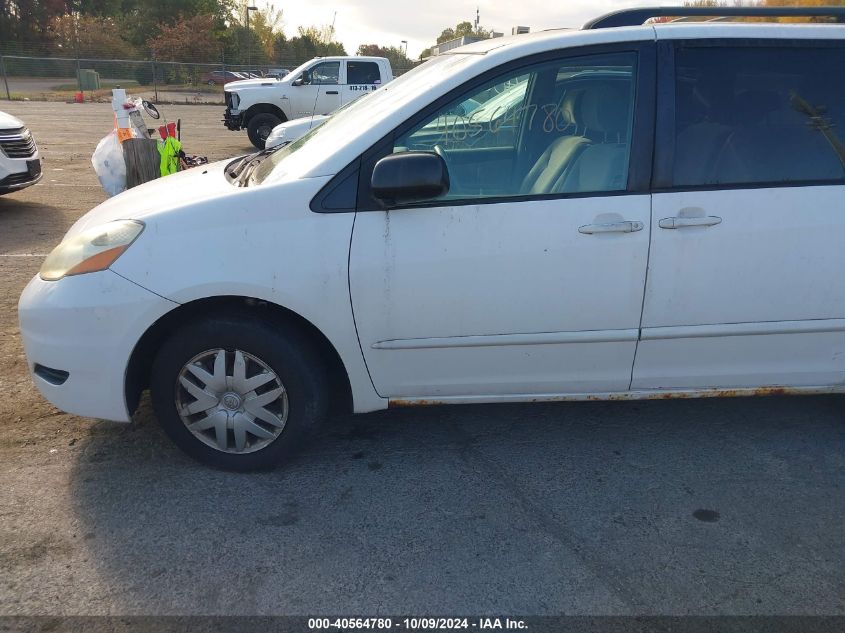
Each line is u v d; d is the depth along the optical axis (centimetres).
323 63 1458
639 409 367
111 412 287
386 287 275
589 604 232
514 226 274
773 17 300
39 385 292
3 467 304
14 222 734
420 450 326
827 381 307
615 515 279
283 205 271
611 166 283
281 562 250
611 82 287
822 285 288
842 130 292
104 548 255
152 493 288
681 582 242
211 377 287
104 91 3038
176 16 5191
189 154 1352
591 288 280
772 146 288
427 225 273
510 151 289
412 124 281
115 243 275
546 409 366
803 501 288
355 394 295
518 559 253
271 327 281
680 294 283
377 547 258
